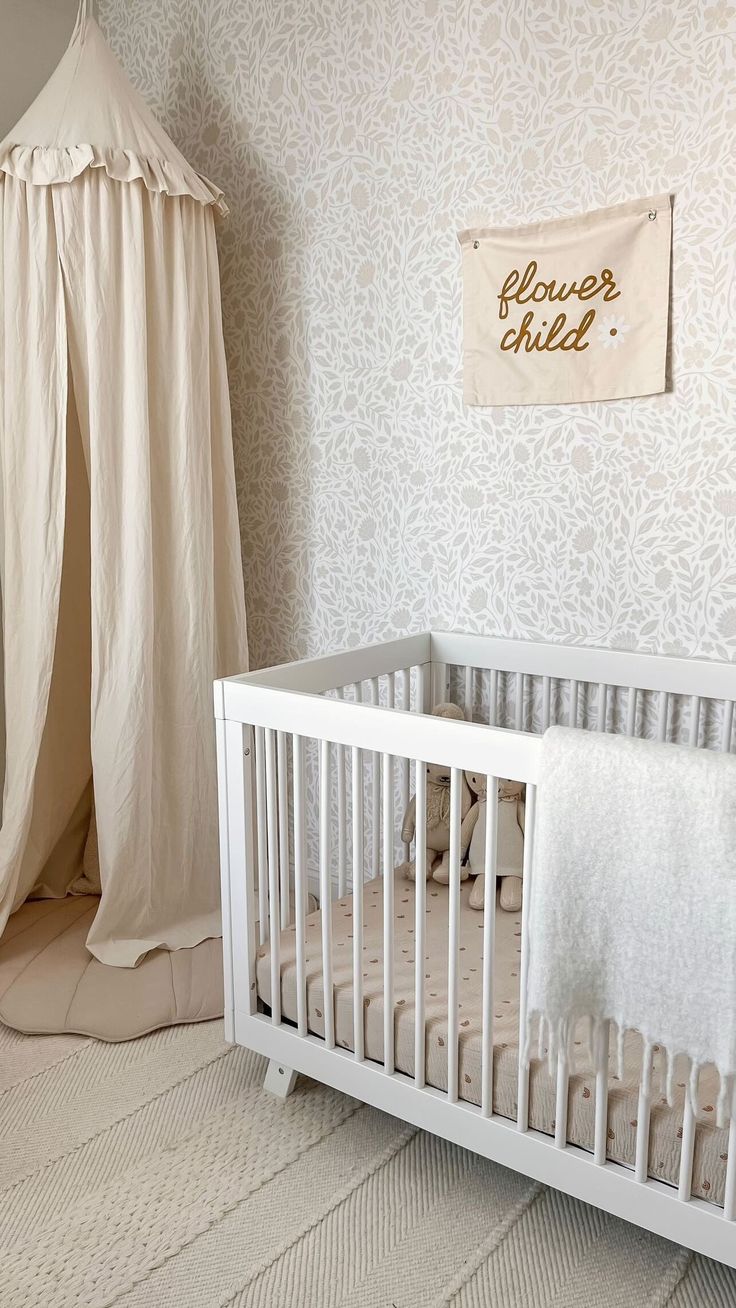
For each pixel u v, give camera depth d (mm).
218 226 2586
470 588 2260
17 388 2223
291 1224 1523
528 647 2125
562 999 1296
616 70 1870
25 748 2324
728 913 1162
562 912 1273
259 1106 1817
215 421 2414
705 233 1814
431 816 2115
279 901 1945
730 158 1766
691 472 1901
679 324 1872
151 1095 1850
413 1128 1757
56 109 2166
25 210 2166
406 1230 1512
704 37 1760
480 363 2137
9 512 2275
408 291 2242
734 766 1154
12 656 2324
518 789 2072
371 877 2555
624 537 2008
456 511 2252
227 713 1763
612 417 1982
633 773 1212
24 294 2186
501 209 2064
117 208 2168
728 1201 1274
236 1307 1371
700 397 1869
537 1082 1450
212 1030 2074
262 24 2395
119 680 2260
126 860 2312
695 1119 1297
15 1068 1938
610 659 2004
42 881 2658
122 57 2744
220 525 2457
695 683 1896
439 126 2127
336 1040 1726
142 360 2195
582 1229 1514
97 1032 2039
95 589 2229
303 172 2383
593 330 1967
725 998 1183
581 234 1947
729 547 1879
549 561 2123
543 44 1952
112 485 2221
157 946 2342
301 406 2502
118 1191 1595
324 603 2549
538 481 2109
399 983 1697
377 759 2387
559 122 1958
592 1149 1408
